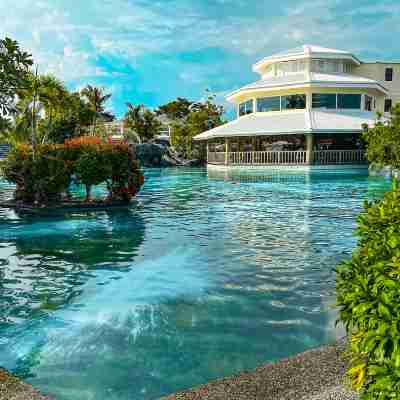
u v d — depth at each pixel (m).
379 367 2.15
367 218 2.91
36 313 6.07
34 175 15.91
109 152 16.22
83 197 20.02
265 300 6.54
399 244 2.50
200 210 15.83
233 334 5.34
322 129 30.30
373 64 41.81
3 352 4.92
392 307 2.20
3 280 7.55
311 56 37.72
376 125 24.02
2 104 4.45
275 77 39.25
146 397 4.01
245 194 20.77
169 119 81.81
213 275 7.83
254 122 35.03
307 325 5.60
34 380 4.32
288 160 33.19
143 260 8.87
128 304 6.40
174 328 5.53
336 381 3.38
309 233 11.51
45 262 8.74
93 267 8.37
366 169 31.69
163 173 38.03
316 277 7.69
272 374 3.57
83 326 5.62
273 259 8.92
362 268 2.60
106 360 4.70
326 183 24.95
